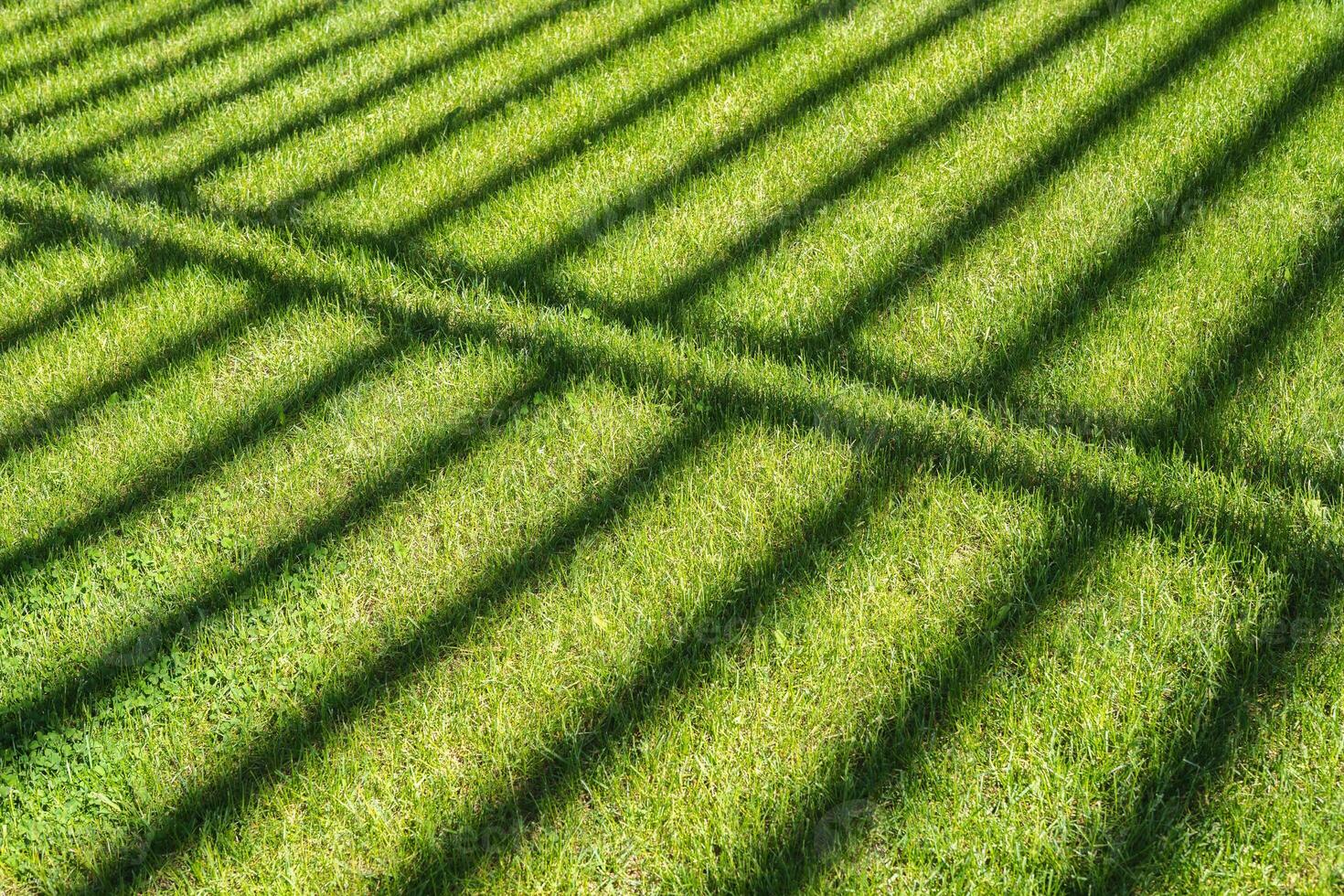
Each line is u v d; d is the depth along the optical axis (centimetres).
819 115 453
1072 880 215
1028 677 250
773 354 344
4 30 601
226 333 367
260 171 454
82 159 475
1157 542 272
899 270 371
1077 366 327
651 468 308
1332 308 332
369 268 391
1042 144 420
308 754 248
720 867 223
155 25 592
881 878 220
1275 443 295
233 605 281
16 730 260
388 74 519
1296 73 441
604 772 242
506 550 290
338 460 321
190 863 232
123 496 316
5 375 359
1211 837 218
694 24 530
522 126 466
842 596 271
